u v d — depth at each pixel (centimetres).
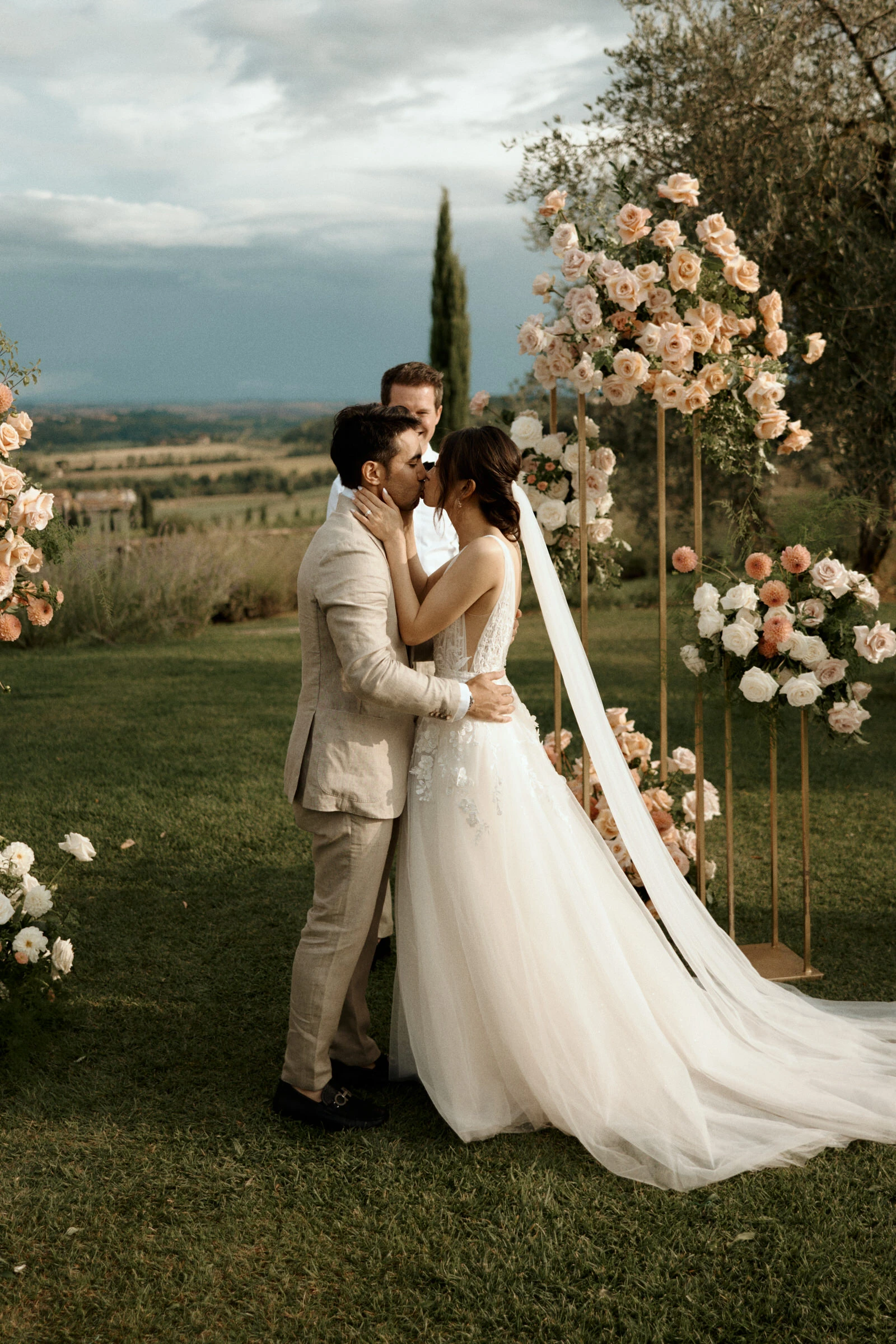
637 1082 255
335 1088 265
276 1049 295
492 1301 200
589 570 356
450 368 1712
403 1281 206
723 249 312
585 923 260
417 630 256
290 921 384
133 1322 195
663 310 318
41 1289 204
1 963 289
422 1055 259
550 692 779
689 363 319
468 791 256
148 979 338
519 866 255
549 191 645
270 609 1344
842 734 329
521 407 905
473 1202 228
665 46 642
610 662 898
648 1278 205
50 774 572
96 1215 225
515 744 267
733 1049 278
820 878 421
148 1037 301
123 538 1207
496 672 265
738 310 324
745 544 358
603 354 317
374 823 252
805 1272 206
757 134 635
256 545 1366
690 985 280
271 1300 201
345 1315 197
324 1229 220
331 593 242
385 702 244
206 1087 275
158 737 659
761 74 621
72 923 360
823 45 642
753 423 333
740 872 429
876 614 328
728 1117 259
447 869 255
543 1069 249
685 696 746
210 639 1124
